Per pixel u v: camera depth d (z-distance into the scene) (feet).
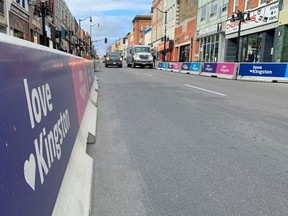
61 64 9.27
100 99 28.19
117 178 10.32
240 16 67.87
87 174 8.93
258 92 34.91
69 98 10.09
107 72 80.02
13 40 5.00
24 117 4.82
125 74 69.92
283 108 23.89
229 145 13.99
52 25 122.62
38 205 4.91
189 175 10.61
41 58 6.48
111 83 44.78
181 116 20.35
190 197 9.03
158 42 194.90
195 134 15.83
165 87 39.14
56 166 6.45
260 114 21.27
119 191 9.38
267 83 49.60
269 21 64.34
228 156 12.53
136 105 24.73
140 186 9.73
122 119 19.39
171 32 159.74
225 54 88.69
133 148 13.55
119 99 28.12
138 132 16.24
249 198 9.00
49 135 6.23
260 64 55.36
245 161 11.98
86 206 7.24
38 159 5.25
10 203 3.90
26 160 4.65
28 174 4.66
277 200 8.91
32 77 5.57
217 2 94.68
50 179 5.82
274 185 9.89
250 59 68.33
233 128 17.12
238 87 41.06
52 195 5.77
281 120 19.33
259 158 12.33
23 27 79.56
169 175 10.61
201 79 57.06
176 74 75.87
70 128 9.22
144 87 38.99
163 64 116.16
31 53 5.73
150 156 12.51
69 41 187.42
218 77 66.44
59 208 5.96
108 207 8.40
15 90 4.60
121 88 37.63
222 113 21.48
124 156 12.50
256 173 10.82
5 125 4.05
